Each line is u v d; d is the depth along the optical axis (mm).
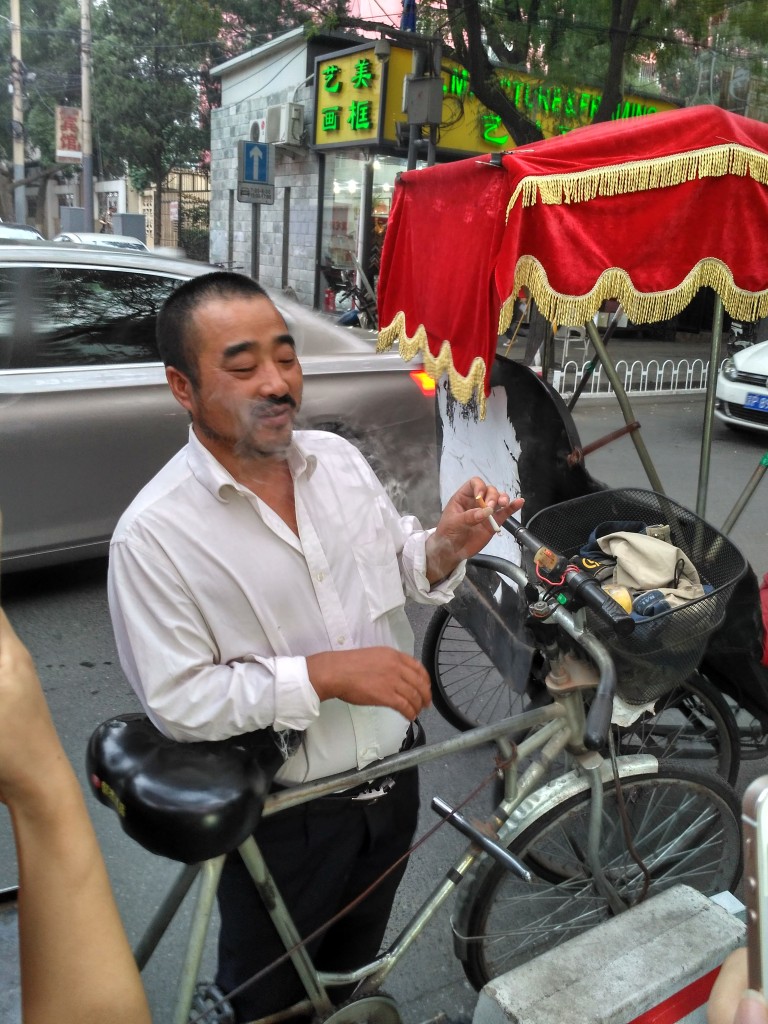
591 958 1574
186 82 25062
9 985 1488
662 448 7605
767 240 2303
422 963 2148
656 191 2152
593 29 8133
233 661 1307
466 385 2229
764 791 772
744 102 10305
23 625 3791
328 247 14398
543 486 2383
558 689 1726
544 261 2078
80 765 2848
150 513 1256
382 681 1252
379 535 1459
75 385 3742
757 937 780
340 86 12797
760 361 7582
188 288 1260
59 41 26562
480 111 11047
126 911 2252
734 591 2145
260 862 1377
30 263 3664
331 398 4246
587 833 1979
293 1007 1551
